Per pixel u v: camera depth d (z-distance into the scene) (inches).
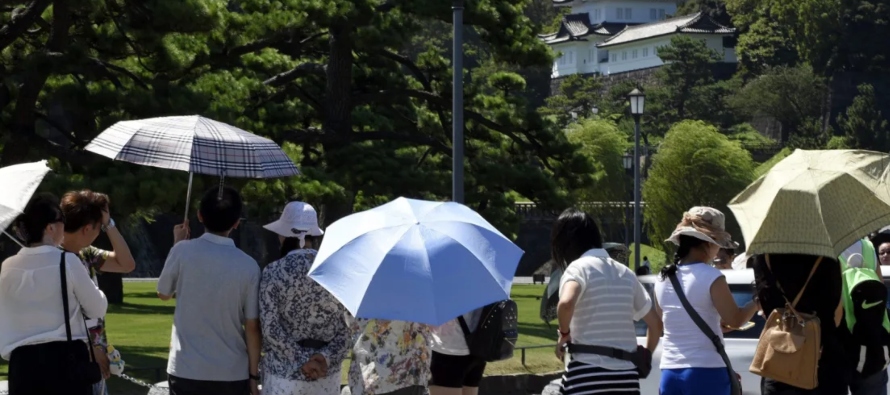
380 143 1074.1
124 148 258.8
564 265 251.9
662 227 2237.9
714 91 3865.7
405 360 250.4
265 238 1068.5
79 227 261.4
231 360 251.6
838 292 251.3
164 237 2527.1
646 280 363.3
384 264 231.3
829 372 254.7
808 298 250.4
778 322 250.5
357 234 238.2
